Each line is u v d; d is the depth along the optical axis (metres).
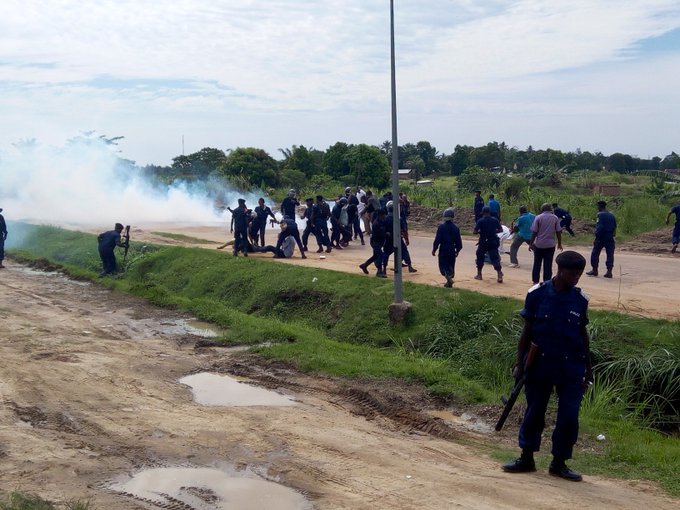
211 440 8.48
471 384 11.25
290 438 8.58
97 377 11.48
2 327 15.36
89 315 17.33
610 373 11.32
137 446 8.26
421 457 8.02
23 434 8.62
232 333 14.95
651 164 110.94
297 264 21.23
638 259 22.55
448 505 6.51
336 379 11.70
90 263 26.20
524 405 10.19
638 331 12.18
